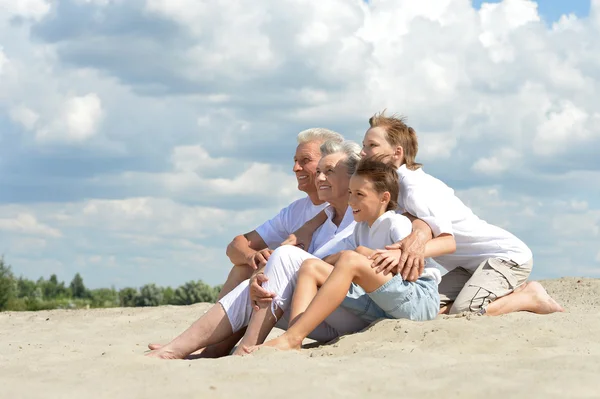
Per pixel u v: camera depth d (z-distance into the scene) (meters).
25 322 7.71
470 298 4.94
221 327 4.06
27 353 4.48
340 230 4.78
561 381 2.76
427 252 4.35
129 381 2.95
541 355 3.44
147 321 7.13
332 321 4.26
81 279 59.78
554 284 9.86
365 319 4.24
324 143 4.82
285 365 3.22
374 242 4.34
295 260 4.05
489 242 5.18
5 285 21.12
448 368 3.08
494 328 3.97
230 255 5.23
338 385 2.85
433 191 4.64
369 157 4.30
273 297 3.98
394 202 4.35
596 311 5.66
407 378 2.93
